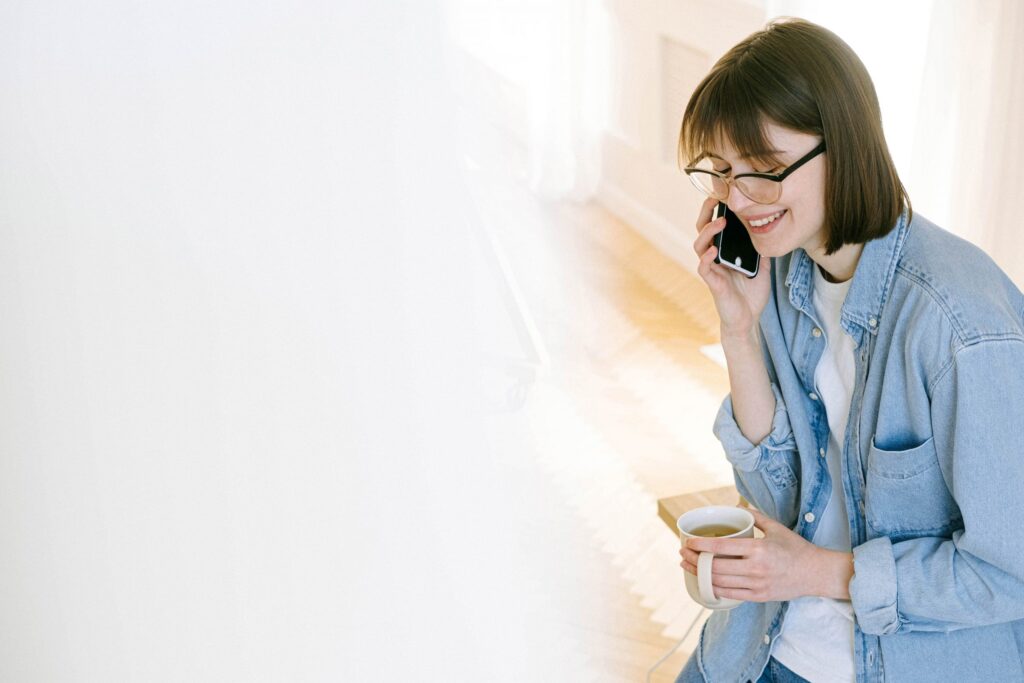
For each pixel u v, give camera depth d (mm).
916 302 1037
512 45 5559
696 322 4258
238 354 585
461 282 677
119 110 510
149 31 509
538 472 787
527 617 803
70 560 558
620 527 2916
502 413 747
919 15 2805
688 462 3270
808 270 1193
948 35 2500
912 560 1082
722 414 1316
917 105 2807
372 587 691
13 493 531
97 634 576
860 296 1089
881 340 1083
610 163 5516
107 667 584
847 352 1185
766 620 1251
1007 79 2381
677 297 4492
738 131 1020
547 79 5492
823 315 1199
